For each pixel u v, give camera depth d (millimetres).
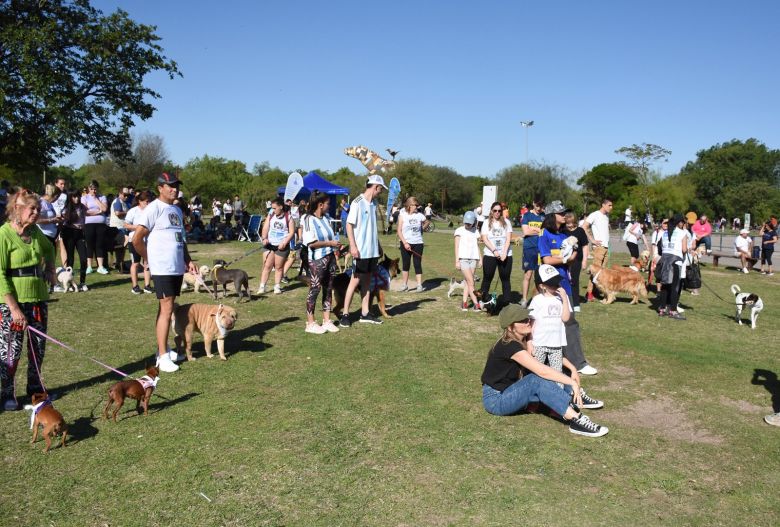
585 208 64812
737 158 87188
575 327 6391
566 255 6395
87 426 4602
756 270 17453
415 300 10648
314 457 4168
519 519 3439
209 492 3662
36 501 3508
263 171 92688
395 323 8586
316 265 7641
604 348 7500
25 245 4902
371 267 8273
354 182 64062
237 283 10008
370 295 9797
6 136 24062
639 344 7688
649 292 12508
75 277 12203
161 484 3742
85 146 26719
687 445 4566
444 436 4578
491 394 5109
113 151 28016
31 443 4277
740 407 5477
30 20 23609
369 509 3512
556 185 62062
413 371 6227
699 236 17797
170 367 6000
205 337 6430
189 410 4980
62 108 23703
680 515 3539
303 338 7520
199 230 23234
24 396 5164
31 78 22188
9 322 4797
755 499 3746
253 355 6676
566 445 4484
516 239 24484
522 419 4992
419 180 54875
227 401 5211
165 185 5977
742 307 9398
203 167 83000
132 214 9977
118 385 4652
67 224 10516
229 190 75312
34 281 4945
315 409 5066
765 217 71875
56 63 24062
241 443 4359
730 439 4699
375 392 5543
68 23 24609
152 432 4520
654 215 62844
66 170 66938
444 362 6609
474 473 3992
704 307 10812
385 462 4125
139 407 4965
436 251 21250
